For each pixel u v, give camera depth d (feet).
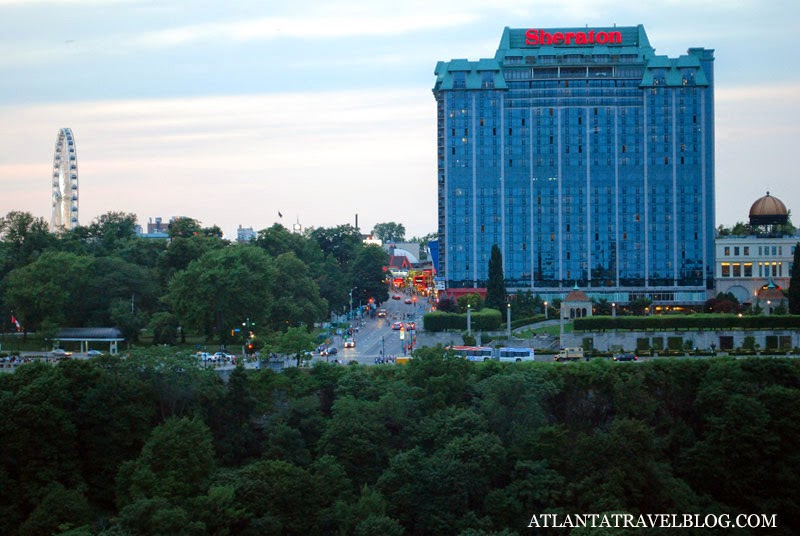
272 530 548.31
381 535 542.16
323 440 644.27
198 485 577.02
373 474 637.30
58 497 557.33
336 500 586.45
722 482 647.97
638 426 634.02
